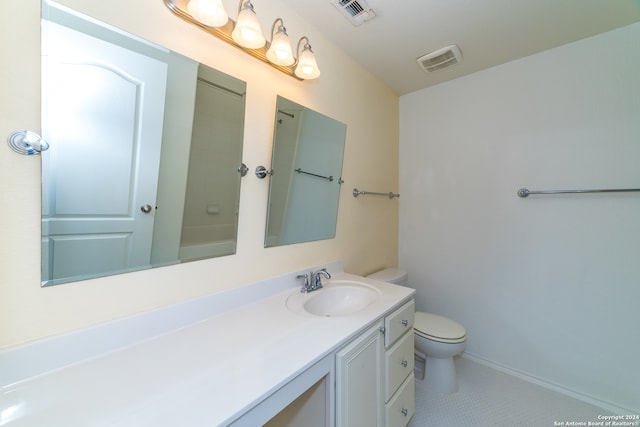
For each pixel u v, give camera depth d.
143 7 0.79
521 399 1.51
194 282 0.94
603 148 1.44
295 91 1.30
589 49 1.47
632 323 1.37
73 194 0.68
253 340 0.80
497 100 1.79
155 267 0.84
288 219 1.31
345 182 1.69
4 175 0.59
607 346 1.43
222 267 1.03
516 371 1.72
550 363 1.61
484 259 1.86
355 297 1.33
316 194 1.47
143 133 0.80
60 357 0.64
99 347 0.70
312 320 0.94
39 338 0.63
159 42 0.82
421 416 1.38
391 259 2.21
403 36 1.47
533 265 1.66
